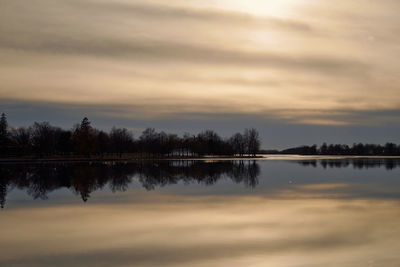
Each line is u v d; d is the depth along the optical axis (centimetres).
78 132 17975
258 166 12925
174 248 2588
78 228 3203
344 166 13125
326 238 2809
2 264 2320
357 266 2198
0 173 9356
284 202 4538
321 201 4609
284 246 2611
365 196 5066
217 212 3869
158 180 7481
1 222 3481
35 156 18450
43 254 2500
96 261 2347
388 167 12388
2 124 17838
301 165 13838
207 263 2286
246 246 2619
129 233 3011
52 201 4747
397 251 2475
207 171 10081
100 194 5375
